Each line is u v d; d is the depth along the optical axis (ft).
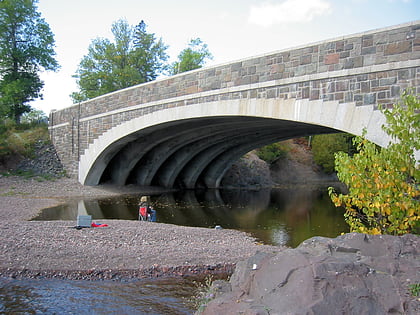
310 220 60.64
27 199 68.39
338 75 36.22
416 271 13.87
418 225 21.11
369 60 34.12
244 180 134.72
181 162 102.53
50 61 108.27
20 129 103.76
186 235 40.47
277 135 90.63
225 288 16.39
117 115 72.49
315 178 175.73
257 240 43.50
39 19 105.70
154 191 95.50
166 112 59.72
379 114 32.78
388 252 15.78
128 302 21.52
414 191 20.36
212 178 120.37
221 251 33.76
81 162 85.30
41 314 19.49
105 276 25.76
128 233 37.86
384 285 12.96
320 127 74.90
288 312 11.94
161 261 29.17
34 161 90.43
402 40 32.09
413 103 21.71
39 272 25.53
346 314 11.76
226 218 61.31
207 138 93.76
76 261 27.81
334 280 13.01
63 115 92.48
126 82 133.18
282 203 85.61
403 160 21.01
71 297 21.95
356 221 23.94
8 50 100.94
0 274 24.93
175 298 22.34
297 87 40.16
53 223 42.09
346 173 22.02
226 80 48.93
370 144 22.09
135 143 86.22
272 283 13.92
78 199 73.15
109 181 93.76
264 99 43.68
